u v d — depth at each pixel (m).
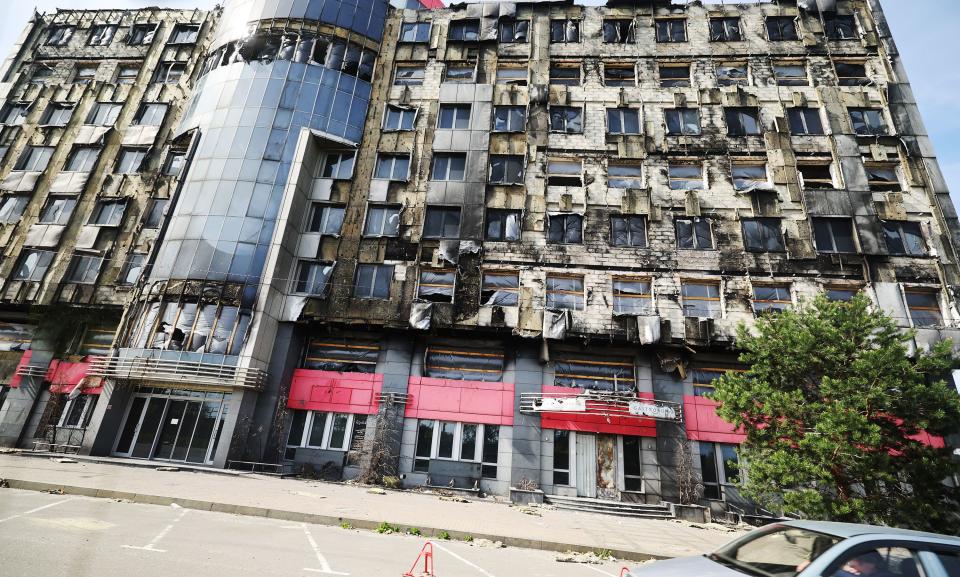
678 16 24.56
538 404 18.36
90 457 16.34
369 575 6.06
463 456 18.45
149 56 26.97
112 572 5.12
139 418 18.27
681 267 19.88
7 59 27.27
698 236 20.41
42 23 28.44
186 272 19.17
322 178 22.59
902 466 10.83
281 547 7.00
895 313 18.36
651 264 20.03
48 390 20.53
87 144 24.61
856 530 4.03
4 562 5.07
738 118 22.22
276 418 18.47
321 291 20.73
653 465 17.48
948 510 10.54
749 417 12.50
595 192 21.56
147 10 28.23
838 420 10.52
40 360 20.67
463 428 18.83
